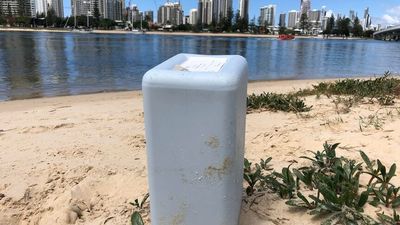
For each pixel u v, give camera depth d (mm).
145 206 3070
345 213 2625
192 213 2240
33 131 5504
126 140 4887
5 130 5633
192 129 2098
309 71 23562
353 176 3305
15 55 28953
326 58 36125
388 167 3504
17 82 15508
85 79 16828
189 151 2135
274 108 6574
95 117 6676
